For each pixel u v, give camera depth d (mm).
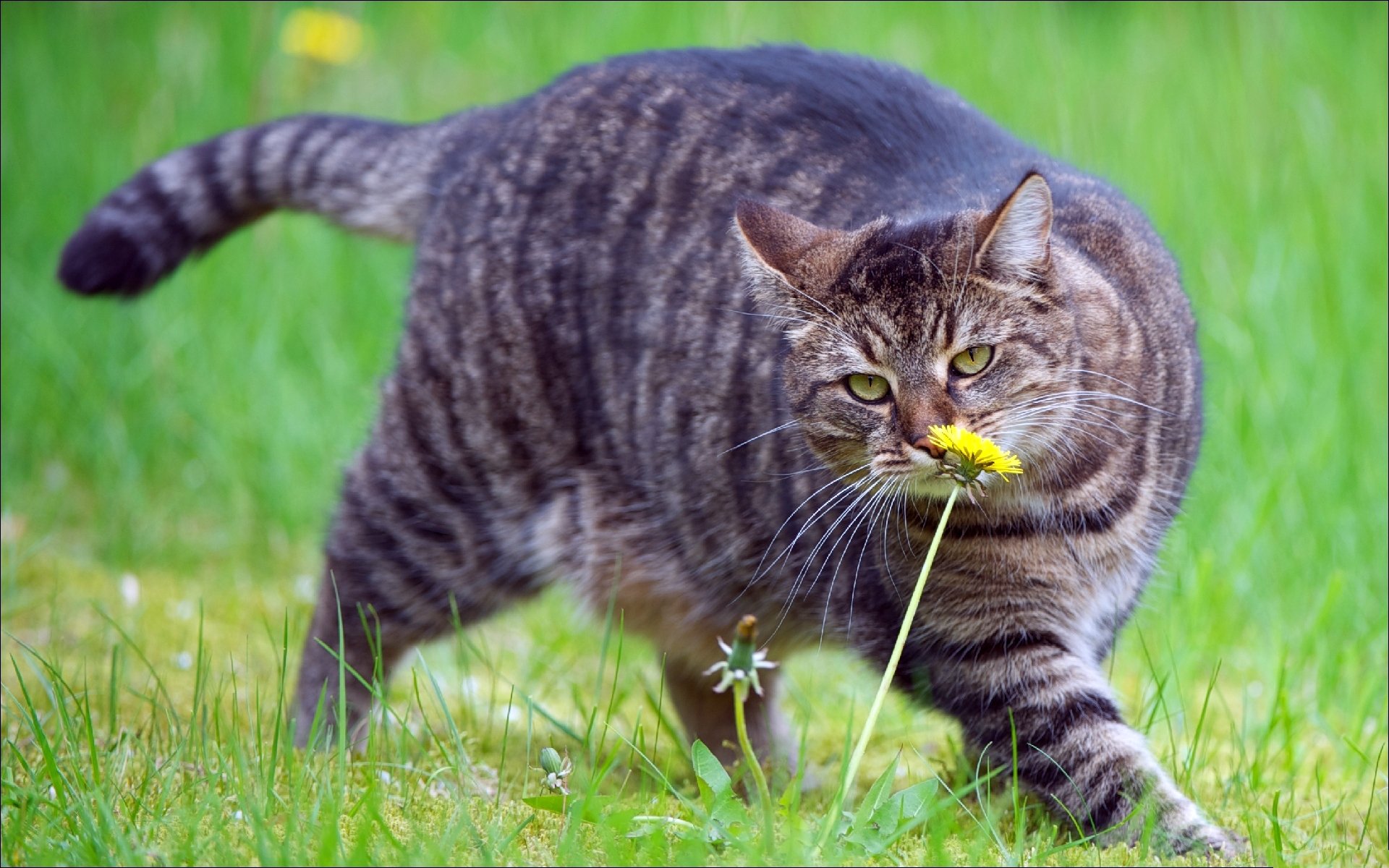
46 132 9031
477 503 5145
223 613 6203
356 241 7230
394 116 9305
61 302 8039
